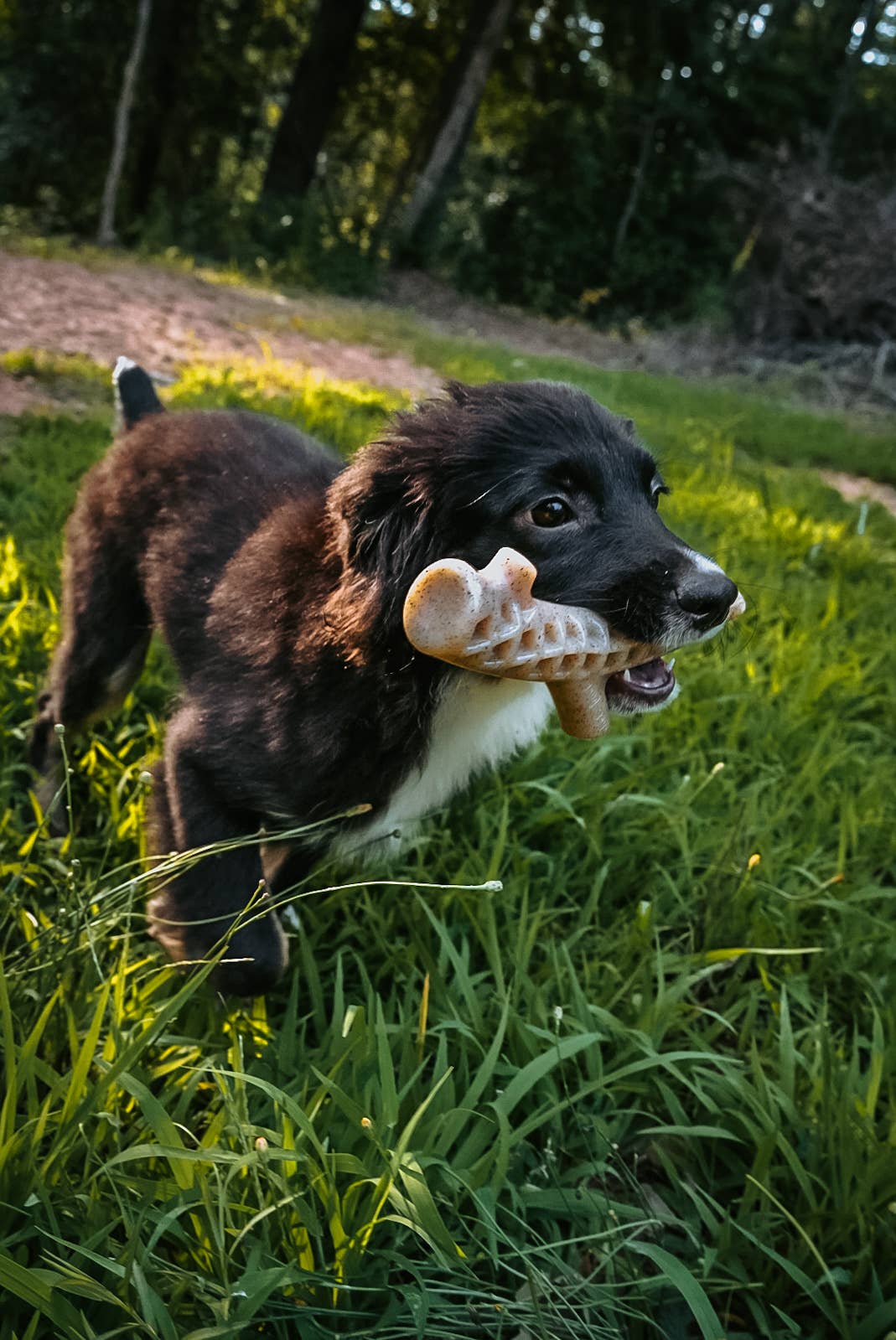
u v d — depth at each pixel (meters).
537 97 5.25
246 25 4.59
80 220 4.04
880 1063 0.52
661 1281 0.44
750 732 0.87
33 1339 0.36
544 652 0.44
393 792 0.55
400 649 0.50
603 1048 0.56
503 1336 0.43
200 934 0.52
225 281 3.24
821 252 3.73
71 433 1.37
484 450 0.50
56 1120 0.42
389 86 5.37
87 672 0.70
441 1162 0.44
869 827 0.77
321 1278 0.39
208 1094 0.50
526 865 0.65
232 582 0.57
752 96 5.21
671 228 5.25
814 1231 0.47
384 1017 0.54
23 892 0.60
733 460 2.04
